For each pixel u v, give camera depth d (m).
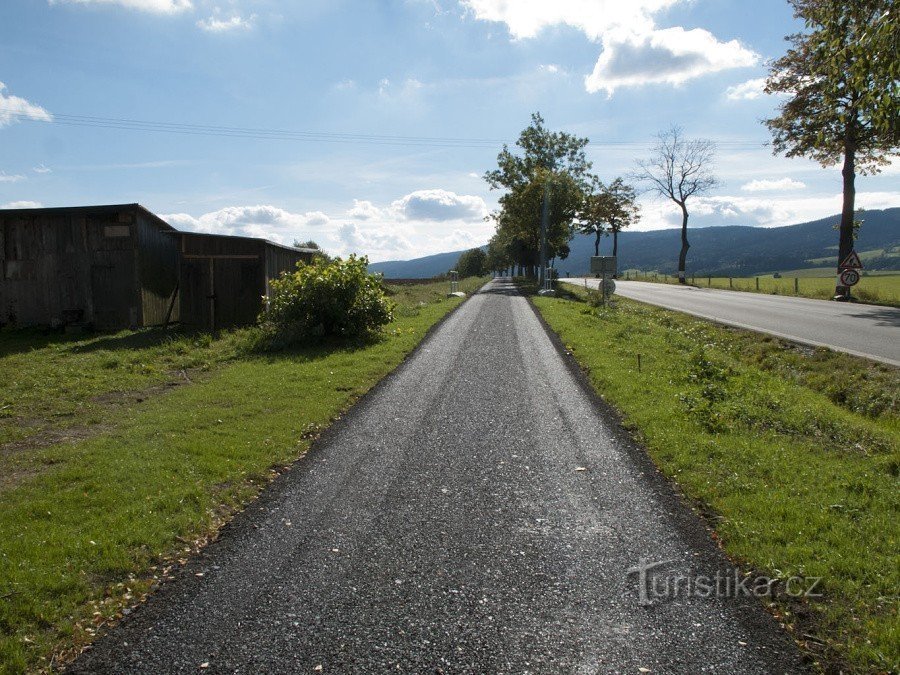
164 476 6.00
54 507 5.30
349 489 5.74
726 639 3.43
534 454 6.71
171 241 22.20
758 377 11.12
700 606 3.75
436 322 20.83
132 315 20.42
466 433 7.54
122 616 3.72
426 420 8.17
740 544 4.50
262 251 20.38
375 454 6.77
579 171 57.97
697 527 4.88
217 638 3.47
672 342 16.00
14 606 3.76
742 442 6.89
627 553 4.45
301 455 6.82
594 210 78.56
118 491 5.64
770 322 19.38
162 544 4.60
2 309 21.11
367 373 11.41
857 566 4.08
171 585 4.06
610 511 5.19
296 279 16.12
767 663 3.23
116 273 20.42
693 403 8.48
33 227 20.89
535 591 3.94
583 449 6.87
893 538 4.47
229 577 4.14
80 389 10.82
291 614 3.70
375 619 3.63
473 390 10.00
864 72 7.57
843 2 7.96
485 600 3.83
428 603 3.80
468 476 6.05
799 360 12.99
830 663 3.21
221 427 7.86
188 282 20.27
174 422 8.16
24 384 11.34
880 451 6.75
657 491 5.62
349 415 8.53
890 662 3.16
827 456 6.51
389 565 4.28
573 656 3.29
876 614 3.59
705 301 30.30
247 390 10.16
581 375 11.35
